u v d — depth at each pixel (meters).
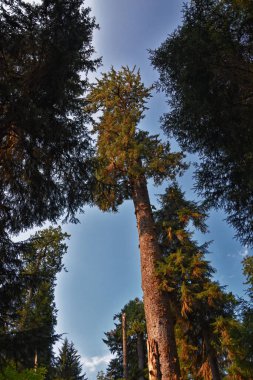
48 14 7.45
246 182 7.43
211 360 13.06
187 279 13.81
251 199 7.79
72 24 7.68
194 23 7.16
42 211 8.19
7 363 6.52
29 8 7.21
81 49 8.09
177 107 8.34
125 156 12.82
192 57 6.97
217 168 8.02
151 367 7.64
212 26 7.04
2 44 6.99
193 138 8.18
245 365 11.67
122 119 14.59
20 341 6.26
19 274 7.00
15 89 6.79
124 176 13.54
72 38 7.55
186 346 13.80
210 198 8.20
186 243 14.72
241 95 7.00
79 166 8.16
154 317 10.26
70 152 7.96
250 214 7.97
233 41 6.94
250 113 6.77
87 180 8.34
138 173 12.63
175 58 7.51
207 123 7.73
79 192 8.31
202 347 13.95
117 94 16.05
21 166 8.00
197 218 14.94
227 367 13.41
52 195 8.10
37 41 7.35
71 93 8.33
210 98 7.13
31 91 7.31
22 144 7.55
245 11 6.54
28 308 18.83
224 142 7.50
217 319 12.50
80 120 8.09
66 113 8.13
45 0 7.41
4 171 7.92
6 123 6.84
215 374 12.78
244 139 6.98
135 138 14.06
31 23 7.28
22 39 7.14
